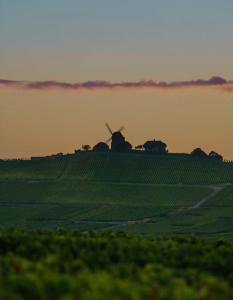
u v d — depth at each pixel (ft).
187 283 237.04
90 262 252.21
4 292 189.88
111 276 227.81
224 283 234.79
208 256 270.46
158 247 282.15
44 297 200.23
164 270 234.38
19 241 268.41
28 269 221.66
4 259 229.25
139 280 226.17
